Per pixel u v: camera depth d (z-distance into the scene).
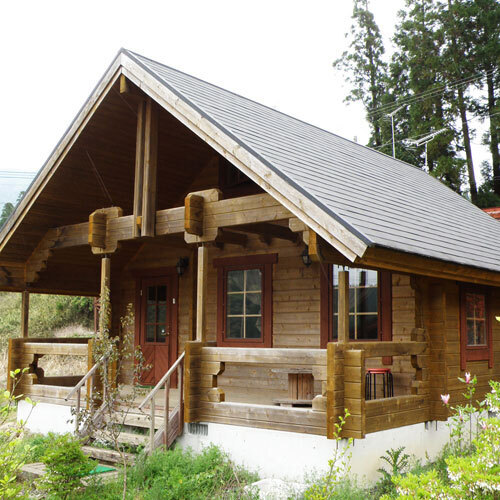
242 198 8.23
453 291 9.36
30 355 11.18
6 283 11.43
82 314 27.67
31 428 10.70
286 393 10.27
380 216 7.86
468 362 9.72
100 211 9.84
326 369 7.14
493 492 4.69
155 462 7.57
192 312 11.70
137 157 9.49
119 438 8.45
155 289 12.58
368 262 6.68
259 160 7.45
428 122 27.88
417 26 28.81
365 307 9.69
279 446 7.45
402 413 8.02
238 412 7.84
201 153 11.56
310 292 10.21
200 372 8.27
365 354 7.37
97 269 12.92
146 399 7.87
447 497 4.65
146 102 9.55
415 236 7.91
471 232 10.95
